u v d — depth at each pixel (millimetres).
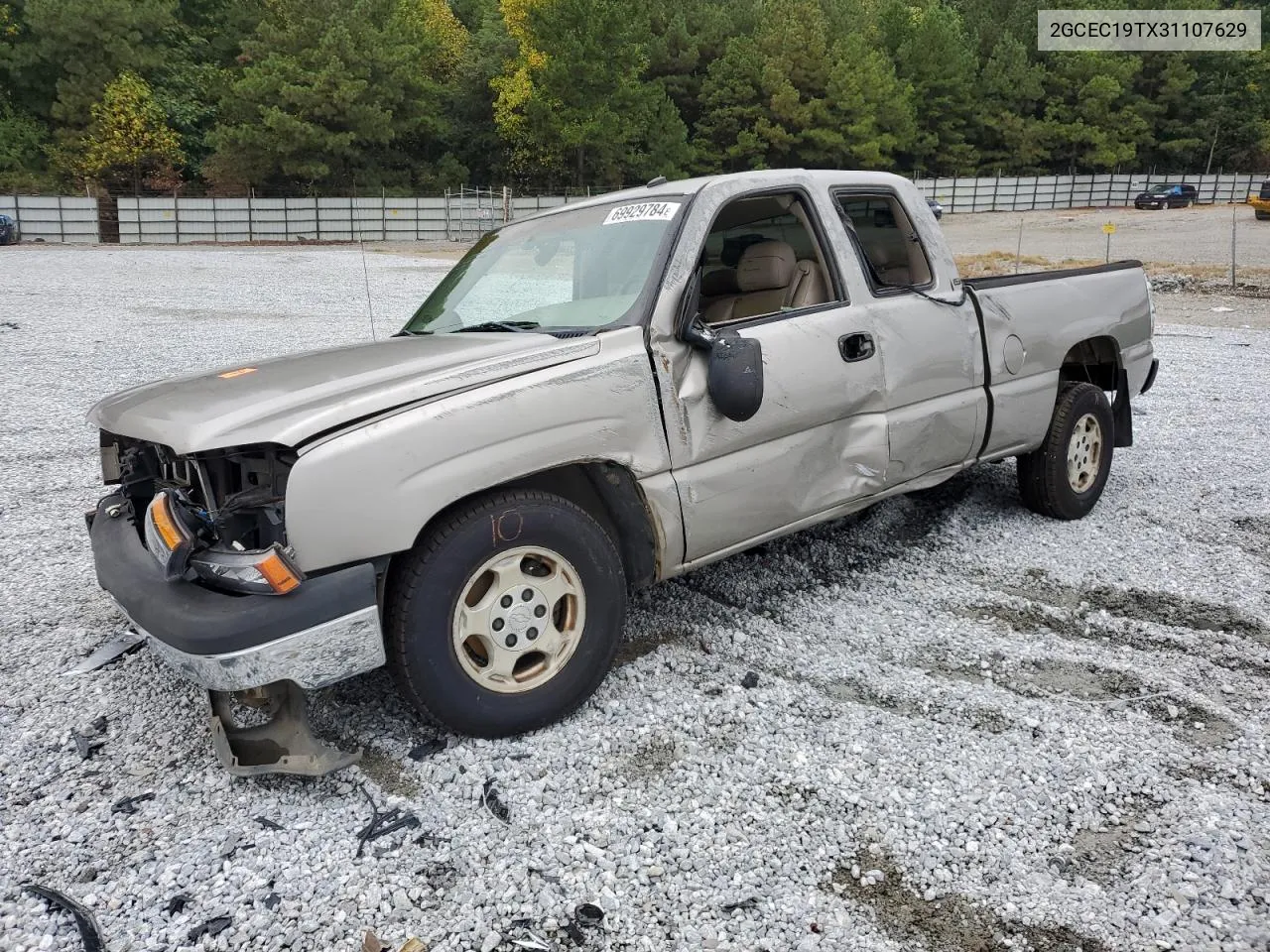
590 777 2934
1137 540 5109
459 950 2260
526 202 52562
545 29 55625
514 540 2980
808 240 4082
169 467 3248
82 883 2516
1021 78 74750
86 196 46469
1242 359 11688
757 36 66562
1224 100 77438
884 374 4066
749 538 3691
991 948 2262
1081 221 52875
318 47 53219
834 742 3127
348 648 2721
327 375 3115
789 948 2262
